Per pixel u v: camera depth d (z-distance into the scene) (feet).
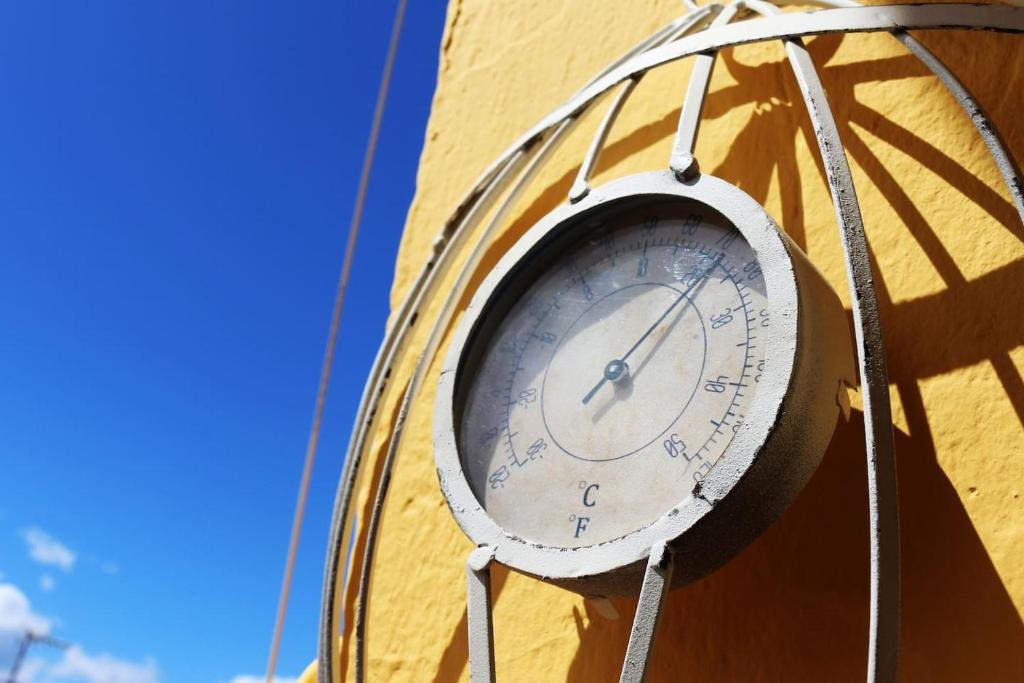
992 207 4.61
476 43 8.29
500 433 4.82
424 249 7.31
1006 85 4.85
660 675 4.54
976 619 3.87
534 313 5.14
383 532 6.21
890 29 4.81
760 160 5.62
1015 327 4.29
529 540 4.34
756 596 4.45
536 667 5.02
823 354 4.16
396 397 6.70
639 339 4.64
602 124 5.66
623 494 4.23
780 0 5.86
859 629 4.11
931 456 4.24
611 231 5.12
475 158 7.51
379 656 5.71
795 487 4.01
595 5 7.52
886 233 4.88
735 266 4.47
